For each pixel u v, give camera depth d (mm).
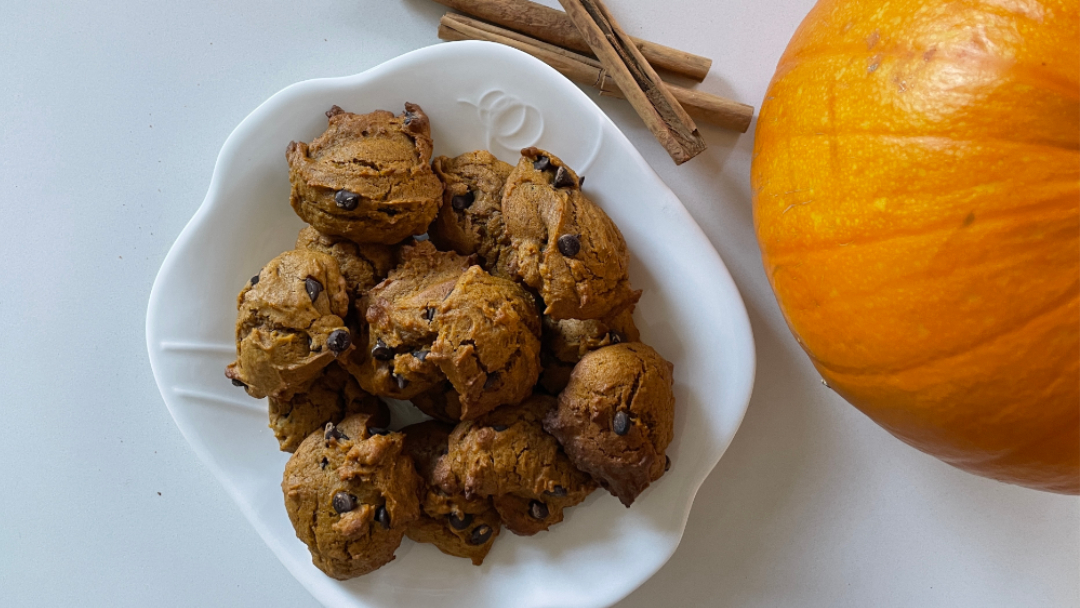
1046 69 330
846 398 389
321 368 402
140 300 467
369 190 397
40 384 470
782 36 448
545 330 421
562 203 398
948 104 336
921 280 344
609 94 446
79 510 473
